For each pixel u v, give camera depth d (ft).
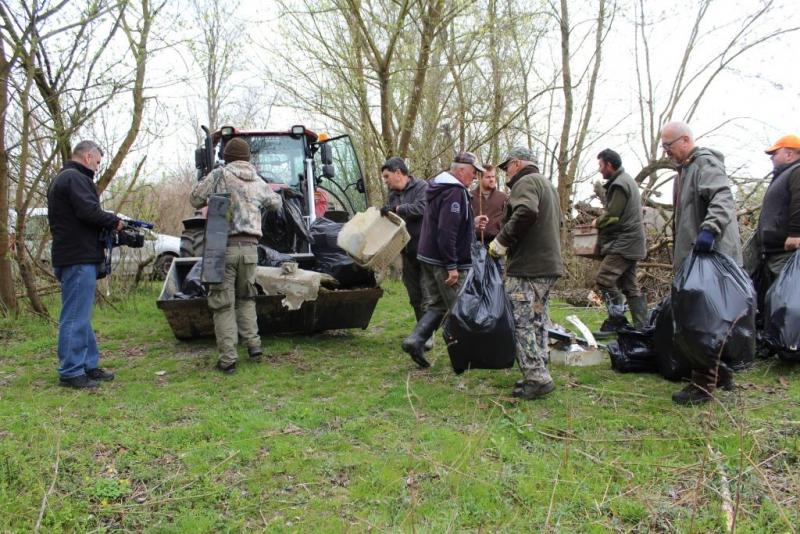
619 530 8.59
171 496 9.86
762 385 14.19
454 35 29.68
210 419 13.05
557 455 10.88
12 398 14.58
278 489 10.07
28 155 24.76
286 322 19.81
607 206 19.56
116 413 13.51
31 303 23.56
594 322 22.90
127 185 30.76
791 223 15.87
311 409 13.62
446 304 15.70
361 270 20.47
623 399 13.61
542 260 13.35
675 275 13.32
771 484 9.49
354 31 29.48
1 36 20.70
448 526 8.68
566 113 34.01
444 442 11.50
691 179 13.80
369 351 19.12
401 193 18.40
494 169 20.62
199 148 25.86
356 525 8.83
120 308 27.25
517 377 15.61
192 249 22.52
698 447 10.90
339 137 27.37
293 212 21.63
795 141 16.49
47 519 9.03
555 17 31.76
